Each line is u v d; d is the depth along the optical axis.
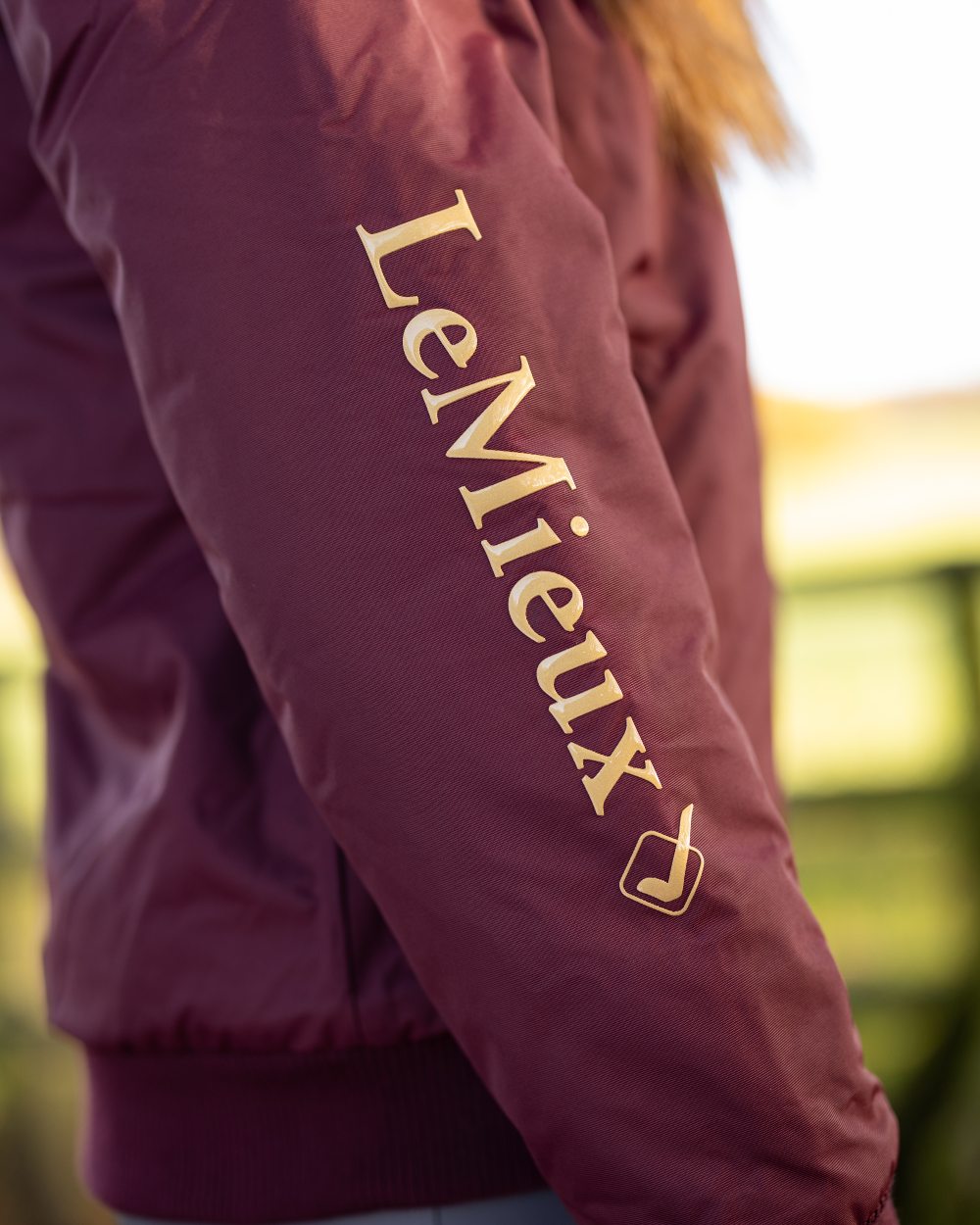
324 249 0.59
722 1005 0.57
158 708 0.75
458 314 0.58
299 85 0.59
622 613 0.59
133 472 0.74
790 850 0.63
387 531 0.58
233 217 0.59
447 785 0.58
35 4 0.63
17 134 0.76
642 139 0.79
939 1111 2.32
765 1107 0.57
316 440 0.58
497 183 0.61
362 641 0.58
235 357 0.59
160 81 0.60
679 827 0.58
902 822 2.74
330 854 0.69
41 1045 2.57
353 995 0.67
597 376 0.62
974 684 2.80
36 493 0.76
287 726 0.61
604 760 0.57
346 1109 0.69
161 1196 0.72
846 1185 0.58
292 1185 0.69
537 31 0.73
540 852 0.57
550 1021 0.57
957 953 2.59
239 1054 0.70
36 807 2.79
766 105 0.87
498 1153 0.68
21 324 0.76
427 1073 0.68
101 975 0.73
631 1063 0.56
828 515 5.33
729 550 0.79
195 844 0.70
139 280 0.61
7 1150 2.45
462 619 0.58
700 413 0.78
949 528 4.49
